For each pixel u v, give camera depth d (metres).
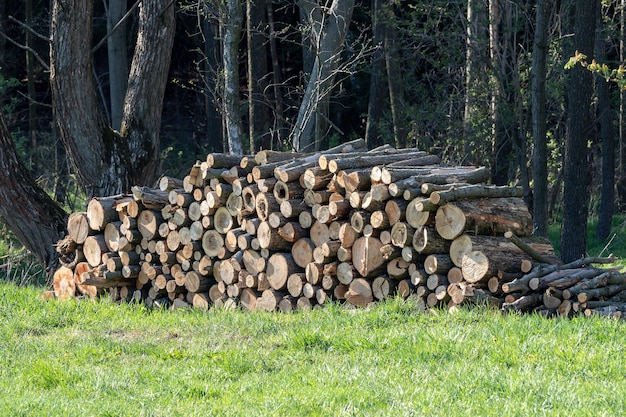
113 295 19.09
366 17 48.31
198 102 53.06
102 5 50.97
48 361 12.68
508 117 33.47
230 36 25.83
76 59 23.61
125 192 24.41
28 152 40.50
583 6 25.81
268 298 16.95
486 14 36.78
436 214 15.06
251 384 11.19
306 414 9.80
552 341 12.12
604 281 14.23
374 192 15.48
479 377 10.74
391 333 13.01
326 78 27.75
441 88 38.69
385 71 40.47
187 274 18.05
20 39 51.62
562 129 38.66
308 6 28.91
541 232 27.66
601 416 9.31
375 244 15.71
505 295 14.71
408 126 37.66
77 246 19.70
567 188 27.02
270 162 17.22
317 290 16.38
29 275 27.05
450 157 36.59
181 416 9.91
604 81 36.53
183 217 18.03
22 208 22.62
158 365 12.38
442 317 14.07
